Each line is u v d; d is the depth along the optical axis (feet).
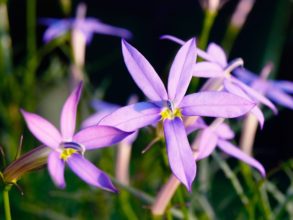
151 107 0.67
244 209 1.03
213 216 1.06
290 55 1.92
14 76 1.35
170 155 0.65
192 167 0.64
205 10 1.11
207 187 1.11
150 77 0.68
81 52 1.19
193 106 0.68
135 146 1.40
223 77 0.75
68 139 0.65
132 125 0.66
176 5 2.07
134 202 1.12
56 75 1.42
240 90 0.73
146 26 2.08
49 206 1.22
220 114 0.67
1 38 1.26
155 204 0.81
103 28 1.26
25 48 1.94
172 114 0.67
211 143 0.77
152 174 1.16
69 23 1.24
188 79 0.68
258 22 2.00
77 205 1.23
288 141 1.91
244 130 0.99
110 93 1.99
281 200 1.07
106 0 2.09
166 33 2.06
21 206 1.19
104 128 0.65
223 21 2.02
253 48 1.99
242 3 1.24
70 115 0.66
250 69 1.98
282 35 1.44
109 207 1.16
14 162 0.69
